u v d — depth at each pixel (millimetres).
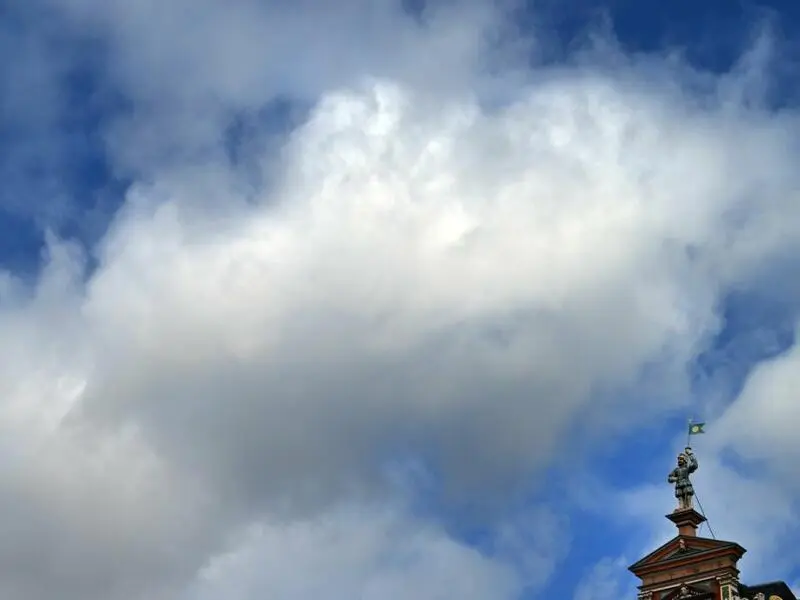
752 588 77750
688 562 78812
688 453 83125
